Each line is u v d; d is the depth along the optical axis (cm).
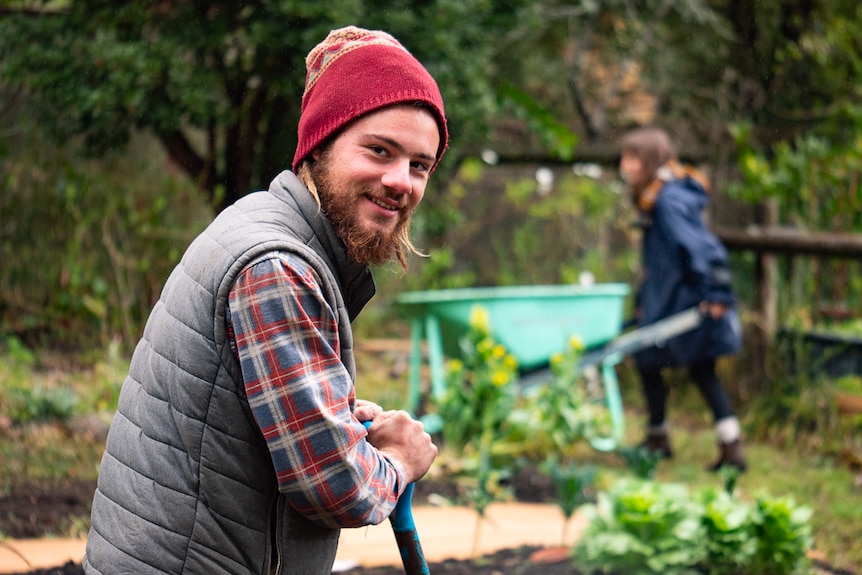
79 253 682
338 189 177
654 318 584
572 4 910
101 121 569
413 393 604
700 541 340
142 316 684
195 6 555
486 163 831
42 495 384
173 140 625
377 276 912
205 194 621
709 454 600
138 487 168
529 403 598
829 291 730
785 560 344
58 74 565
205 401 167
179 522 166
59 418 498
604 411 646
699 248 566
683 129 952
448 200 890
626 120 1003
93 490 401
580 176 1127
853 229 705
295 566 176
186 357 167
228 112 560
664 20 920
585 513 353
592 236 1147
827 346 650
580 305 600
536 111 739
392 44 182
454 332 584
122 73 540
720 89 891
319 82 181
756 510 350
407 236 189
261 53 557
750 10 830
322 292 172
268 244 167
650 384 586
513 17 664
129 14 556
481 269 1166
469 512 436
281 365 162
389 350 830
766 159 809
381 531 395
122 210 685
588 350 607
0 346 638
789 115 811
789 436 627
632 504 338
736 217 787
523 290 626
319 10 530
